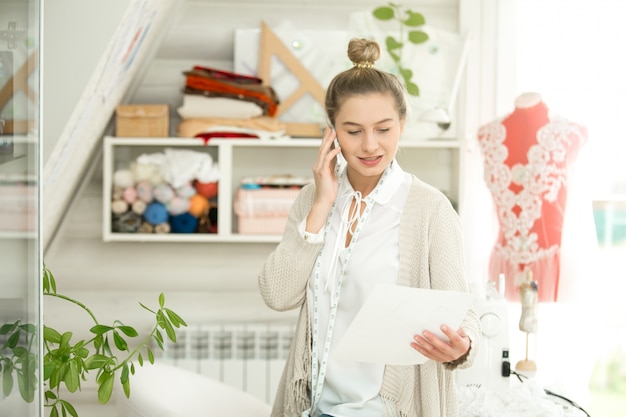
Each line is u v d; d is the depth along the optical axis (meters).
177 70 3.59
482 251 3.60
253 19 3.59
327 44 3.49
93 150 3.42
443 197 1.79
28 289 1.31
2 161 1.17
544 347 3.42
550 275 3.23
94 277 3.59
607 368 4.27
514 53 3.58
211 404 2.38
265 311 3.62
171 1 3.23
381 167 1.72
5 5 1.19
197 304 3.61
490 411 2.26
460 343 1.60
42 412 1.39
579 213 3.24
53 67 2.29
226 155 3.32
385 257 1.75
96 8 2.27
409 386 1.75
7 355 1.22
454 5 3.62
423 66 3.43
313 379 1.78
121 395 2.39
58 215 3.41
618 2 3.58
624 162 3.64
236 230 3.61
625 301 3.75
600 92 3.61
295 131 3.48
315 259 1.79
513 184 3.27
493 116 3.60
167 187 3.32
